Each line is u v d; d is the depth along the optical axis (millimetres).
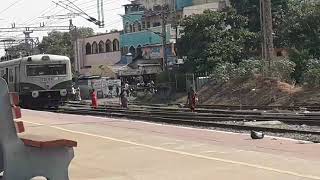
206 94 40438
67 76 33281
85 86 57750
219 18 47500
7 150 6770
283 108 28844
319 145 11977
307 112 24141
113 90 57938
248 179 8062
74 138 13094
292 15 45031
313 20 42500
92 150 11195
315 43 41719
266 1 35938
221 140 12805
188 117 23531
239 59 45531
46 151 6816
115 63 74375
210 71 45094
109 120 18266
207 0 66938
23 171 6777
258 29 49719
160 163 9586
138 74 64375
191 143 12031
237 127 17594
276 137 13711
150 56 66625
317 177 8125
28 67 32250
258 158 9930
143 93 51250
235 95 37312
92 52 81812
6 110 6793
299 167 8992
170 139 12734
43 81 32531
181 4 67062
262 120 20969
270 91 34688
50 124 16844
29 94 32250
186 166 9227
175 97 45125
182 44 48906
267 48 36469
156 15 66562
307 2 46188
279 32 45406
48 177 6812
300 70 38000
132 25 71875
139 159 10055
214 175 8406
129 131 14570
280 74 36281
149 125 16359
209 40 46406
